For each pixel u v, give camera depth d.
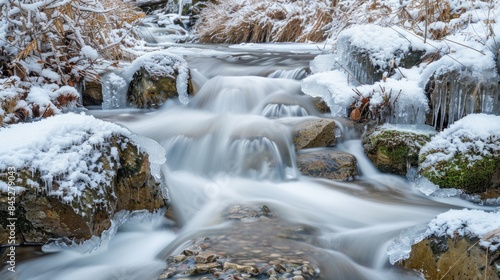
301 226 3.64
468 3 6.01
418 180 4.48
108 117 5.45
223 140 4.90
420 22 6.25
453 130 4.55
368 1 8.23
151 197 3.86
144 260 3.30
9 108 4.62
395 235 3.58
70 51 5.88
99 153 3.56
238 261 2.90
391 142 4.71
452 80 4.86
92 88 5.82
